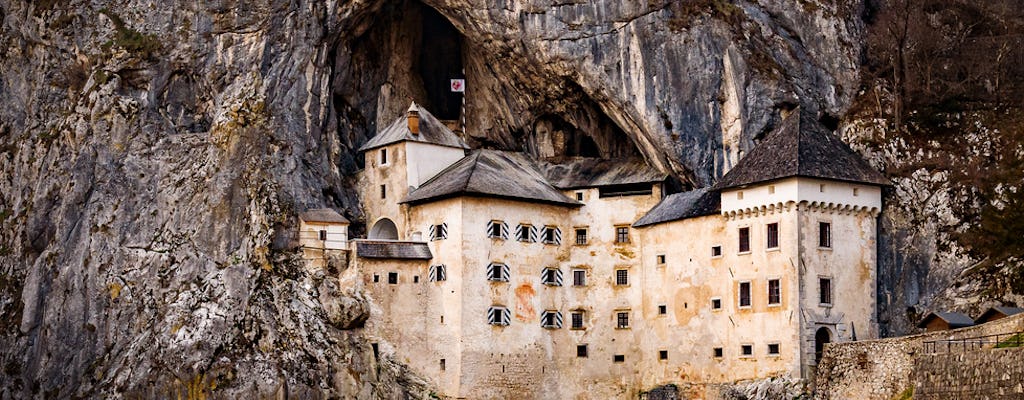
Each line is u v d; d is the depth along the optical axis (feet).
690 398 293.64
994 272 278.67
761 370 278.87
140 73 329.11
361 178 330.75
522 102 338.75
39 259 324.39
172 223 314.55
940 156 297.53
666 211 306.55
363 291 299.58
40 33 343.46
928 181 294.05
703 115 311.88
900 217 290.97
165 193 318.24
